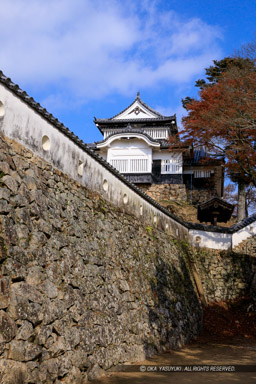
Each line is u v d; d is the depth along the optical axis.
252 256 19.33
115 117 31.88
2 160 6.72
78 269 8.51
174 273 15.35
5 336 5.82
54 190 8.38
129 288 11.02
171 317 13.40
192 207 26.70
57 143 8.75
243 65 15.42
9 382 5.70
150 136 29.19
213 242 19.33
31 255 6.89
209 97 18.89
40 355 6.55
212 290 18.27
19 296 6.32
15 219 6.70
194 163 29.22
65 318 7.54
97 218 10.30
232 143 16.92
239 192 27.09
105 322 9.12
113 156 28.38
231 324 16.47
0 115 6.90
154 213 15.22
